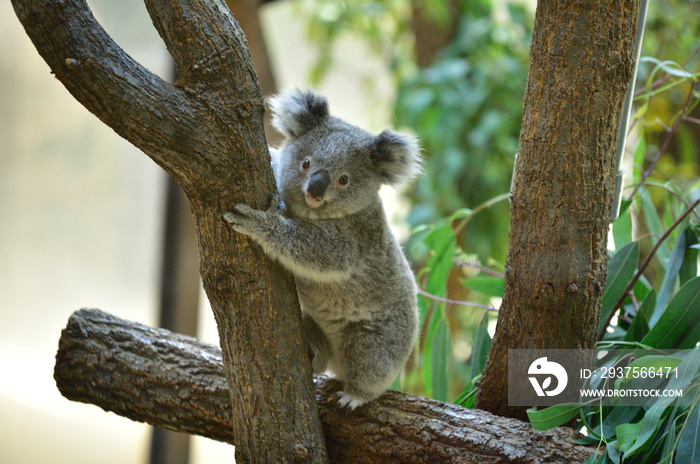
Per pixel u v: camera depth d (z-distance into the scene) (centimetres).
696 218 359
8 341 573
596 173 253
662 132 629
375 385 304
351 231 314
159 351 313
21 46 551
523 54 671
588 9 241
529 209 260
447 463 269
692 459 238
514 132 644
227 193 245
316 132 329
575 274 259
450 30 704
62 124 577
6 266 568
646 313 336
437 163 623
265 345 258
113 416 599
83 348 314
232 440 296
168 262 576
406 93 653
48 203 578
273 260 261
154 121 225
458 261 412
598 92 245
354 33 765
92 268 597
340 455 288
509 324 278
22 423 568
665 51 646
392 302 327
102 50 217
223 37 236
